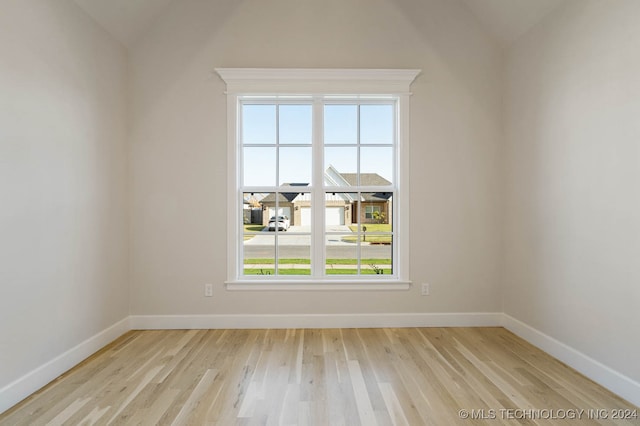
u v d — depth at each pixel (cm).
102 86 279
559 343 252
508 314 316
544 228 270
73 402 195
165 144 316
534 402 195
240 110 330
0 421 177
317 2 319
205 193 318
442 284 324
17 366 197
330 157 333
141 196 316
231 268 318
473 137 324
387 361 247
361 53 320
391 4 321
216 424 174
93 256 267
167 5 314
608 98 212
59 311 230
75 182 247
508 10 290
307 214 333
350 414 182
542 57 272
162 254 317
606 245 213
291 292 320
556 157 257
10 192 193
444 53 322
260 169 332
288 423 175
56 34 229
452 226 324
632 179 197
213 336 298
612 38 209
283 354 259
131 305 317
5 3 190
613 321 208
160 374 228
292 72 312
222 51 317
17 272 198
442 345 278
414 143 322
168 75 316
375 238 335
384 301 322
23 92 202
